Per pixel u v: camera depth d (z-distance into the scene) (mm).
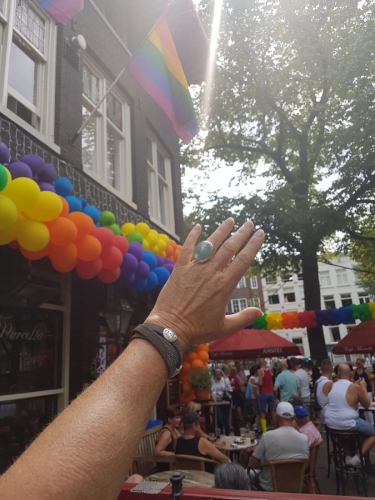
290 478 3887
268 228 12812
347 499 1332
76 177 4496
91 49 5637
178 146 9273
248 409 11414
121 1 7281
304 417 4828
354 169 11539
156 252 4488
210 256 821
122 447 559
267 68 13625
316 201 12773
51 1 3254
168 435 4730
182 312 754
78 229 2643
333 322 9133
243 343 8180
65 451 530
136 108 6883
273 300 40312
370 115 10617
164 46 4730
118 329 4289
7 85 3896
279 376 8820
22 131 3779
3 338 3713
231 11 12203
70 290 4578
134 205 6195
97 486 521
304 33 12352
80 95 5176
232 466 2748
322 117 12641
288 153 16438
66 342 4430
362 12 11273
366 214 13930
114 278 3205
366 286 27266
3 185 2066
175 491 1365
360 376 10250
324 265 41406
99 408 581
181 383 7770
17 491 488
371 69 10680
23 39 4332
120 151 6457
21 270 2879
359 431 5094
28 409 3924
